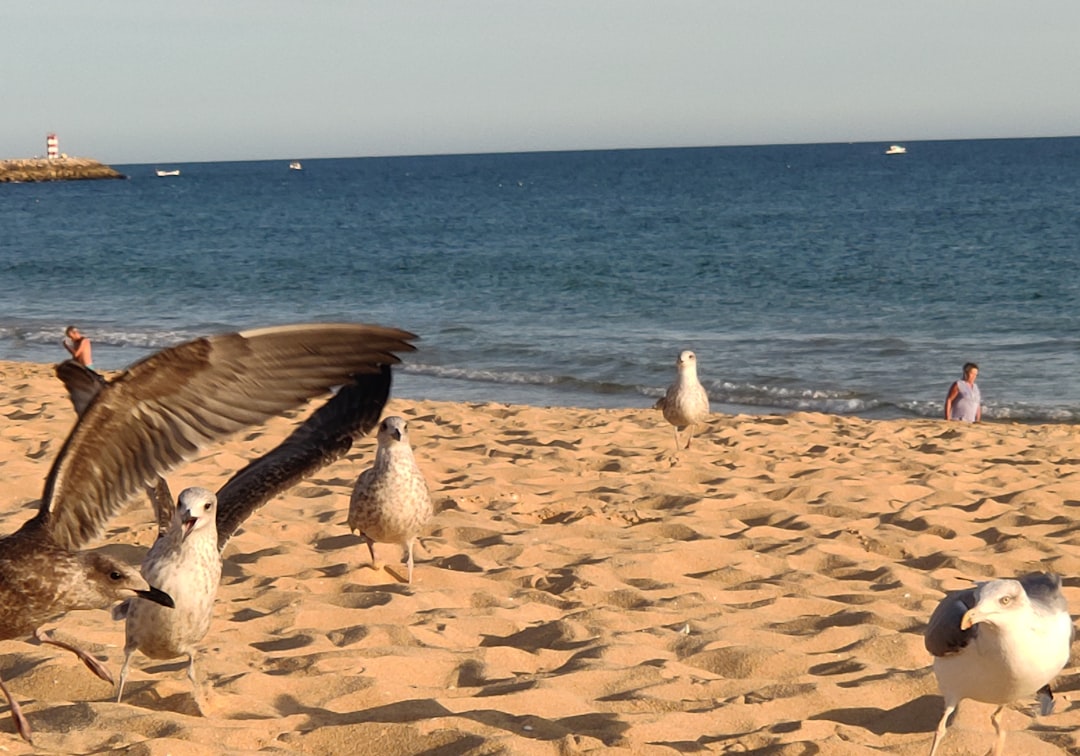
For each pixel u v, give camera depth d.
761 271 37.75
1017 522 8.62
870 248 44.97
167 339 25.47
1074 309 27.86
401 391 20.12
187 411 2.72
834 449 11.73
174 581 4.37
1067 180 95.56
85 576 3.34
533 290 34.50
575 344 24.53
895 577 7.09
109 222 72.00
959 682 4.19
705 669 5.50
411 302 32.53
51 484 2.81
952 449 11.96
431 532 8.06
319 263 43.22
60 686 4.97
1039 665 4.01
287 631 5.88
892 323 26.77
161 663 5.23
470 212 78.75
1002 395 18.92
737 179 121.88
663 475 10.05
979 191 84.19
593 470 10.53
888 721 4.88
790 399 19.12
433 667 5.32
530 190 111.88
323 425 4.56
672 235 54.91
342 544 7.68
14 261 43.91
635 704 4.93
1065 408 17.59
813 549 7.66
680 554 7.48
